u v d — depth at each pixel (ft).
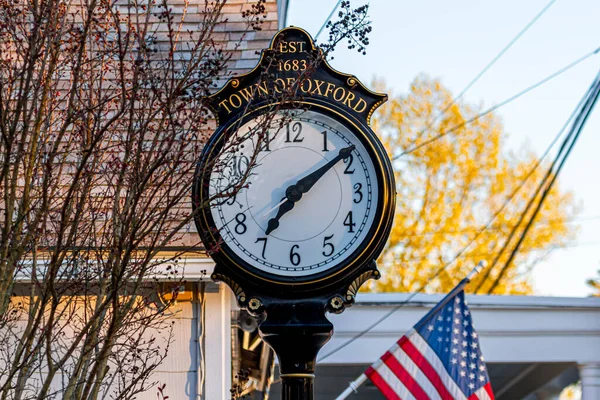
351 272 24.41
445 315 41.57
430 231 102.01
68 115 23.67
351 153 25.12
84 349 22.97
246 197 24.76
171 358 32.76
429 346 41.04
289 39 25.70
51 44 25.52
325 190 24.90
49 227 28.48
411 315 53.26
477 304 53.21
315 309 24.32
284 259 24.49
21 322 30.91
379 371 40.68
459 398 40.37
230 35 33.83
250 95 25.31
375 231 24.57
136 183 23.72
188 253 31.22
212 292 33.24
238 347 47.98
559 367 59.11
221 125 25.08
